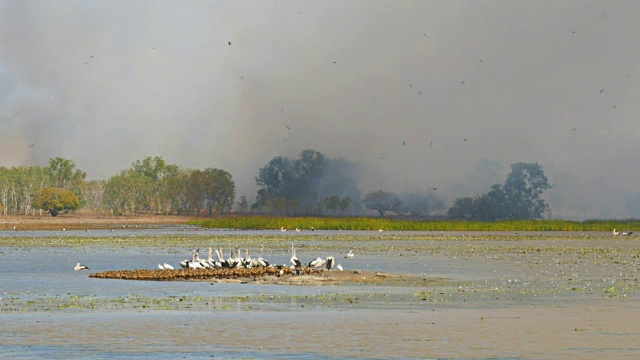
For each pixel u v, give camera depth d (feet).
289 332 264.72
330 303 338.95
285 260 626.64
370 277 455.63
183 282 435.12
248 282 433.48
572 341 246.88
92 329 271.28
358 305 331.98
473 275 479.41
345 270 484.74
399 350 234.58
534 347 238.07
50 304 337.72
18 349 237.66
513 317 296.10
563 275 479.82
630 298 357.41
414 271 512.63
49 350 236.02
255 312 310.65
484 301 346.33
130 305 333.01
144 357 226.17
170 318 295.48
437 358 223.92
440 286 413.18
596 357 223.30
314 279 444.96
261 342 247.09
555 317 295.89
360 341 248.32
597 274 485.97
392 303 338.95
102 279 451.94
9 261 621.31
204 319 292.81
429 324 280.51
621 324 279.08
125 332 264.93
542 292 382.63
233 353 231.50
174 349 237.45
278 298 357.61
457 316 299.58
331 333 262.47
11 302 344.90
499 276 473.26
